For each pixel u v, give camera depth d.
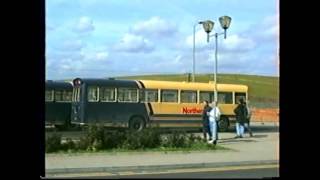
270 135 29.61
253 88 91.44
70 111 33.06
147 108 32.25
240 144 23.00
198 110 33.75
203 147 20.44
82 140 19.19
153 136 20.20
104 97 31.34
